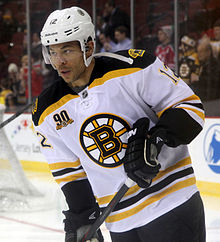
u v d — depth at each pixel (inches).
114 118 108.5
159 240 111.3
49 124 115.8
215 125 338.6
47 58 111.7
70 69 104.9
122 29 457.4
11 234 256.4
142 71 105.8
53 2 508.1
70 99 111.3
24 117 484.7
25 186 343.3
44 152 122.9
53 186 384.2
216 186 337.7
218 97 388.5
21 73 535.8
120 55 108.5
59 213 300.7
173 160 111.8
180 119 103.7
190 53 402.3
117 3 461.7
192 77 402.9
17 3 549.3
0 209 309.9
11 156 339.3
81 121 110.9
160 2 427.2
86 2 482.6
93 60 109.3
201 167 348.5
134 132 105.0
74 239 120.3
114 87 107.5
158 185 110.7
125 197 113.4
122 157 110.0
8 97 546.6
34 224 277.1
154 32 434.0
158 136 104.4
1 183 326.6
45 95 115.0
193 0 398.6
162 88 106.9
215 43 389.1
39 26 518.3
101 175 115.4
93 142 111.1
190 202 109.3
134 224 113.4
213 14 388.8
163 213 109.4
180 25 404.5
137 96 108.3
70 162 120.5
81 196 122.0
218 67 388.5
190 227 109.3
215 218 275.0
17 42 546.0
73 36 102.1
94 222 115.8
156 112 111.9
